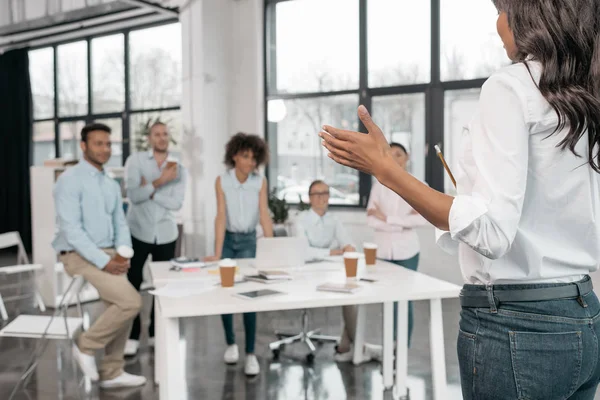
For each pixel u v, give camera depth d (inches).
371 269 124.3
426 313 198.2
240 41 278.8
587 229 36.6
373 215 148.9
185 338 171.6
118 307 128.5
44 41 345.1
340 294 97.5
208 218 272.8
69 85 341.1
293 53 270.5
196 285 104.6
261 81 275.3
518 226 36.2
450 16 229.5
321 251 138.9
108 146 138.1
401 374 124.2
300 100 268.4
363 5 248.4
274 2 273.1
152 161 167.5
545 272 36.0
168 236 168.1
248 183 145.3
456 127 231.8
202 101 268.5
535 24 34.5
